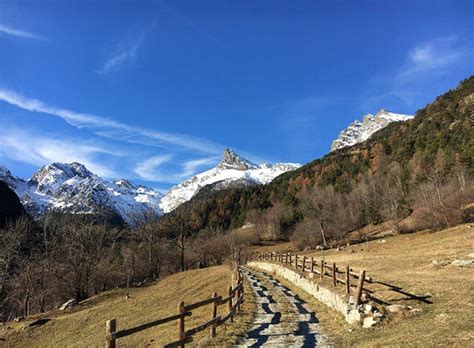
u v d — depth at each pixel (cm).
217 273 6238
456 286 2025
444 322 1431
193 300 4159
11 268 6850
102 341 3019
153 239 8919
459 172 9531
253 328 1855
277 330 1795
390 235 8469
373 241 8031
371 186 12788
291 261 4631
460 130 13488
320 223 10494
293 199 17188
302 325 1884
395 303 1833
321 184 17912
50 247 7106
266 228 16050
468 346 1097
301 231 11862
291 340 1598
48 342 3603
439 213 7138
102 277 7281
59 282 6431
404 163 14812
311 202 11806
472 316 1436
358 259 4862
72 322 4144
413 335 1346
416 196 9044
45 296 6450
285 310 2336
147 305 4481
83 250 6550
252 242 14775
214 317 1752
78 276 6288
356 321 1719
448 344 1154
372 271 3253
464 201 7488
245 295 3112
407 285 2188
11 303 6588
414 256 4153
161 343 1927
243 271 6100
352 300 1897
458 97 18950
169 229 9481
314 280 2920
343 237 11038
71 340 3459
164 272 10194
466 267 2909
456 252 3850
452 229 6138
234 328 1814
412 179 11794
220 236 12925
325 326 1839
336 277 2525
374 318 1650
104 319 4088
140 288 6412
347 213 12044
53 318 4491
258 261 7369
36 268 6272
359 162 18425
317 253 8319
